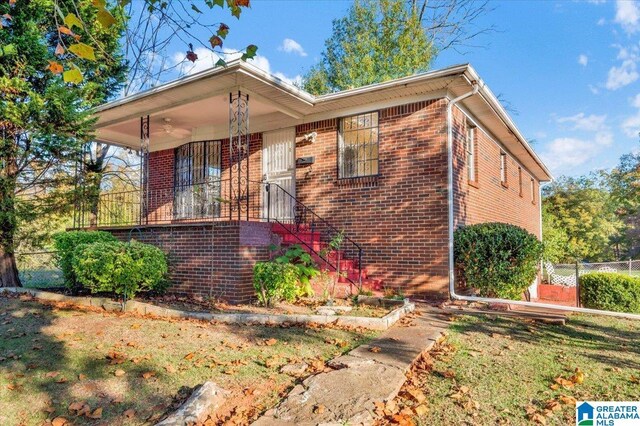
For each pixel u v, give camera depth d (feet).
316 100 30.50
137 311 21.83
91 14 31.27
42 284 33.09
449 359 14.99
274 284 23.22
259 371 13.53
